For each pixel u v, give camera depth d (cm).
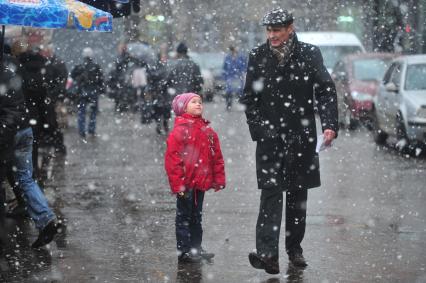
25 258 992
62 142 1989
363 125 2750
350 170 1731
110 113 3659
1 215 1019
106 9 1316
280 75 892
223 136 2538
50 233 1030
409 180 1581
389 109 2138
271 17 880
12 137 939
